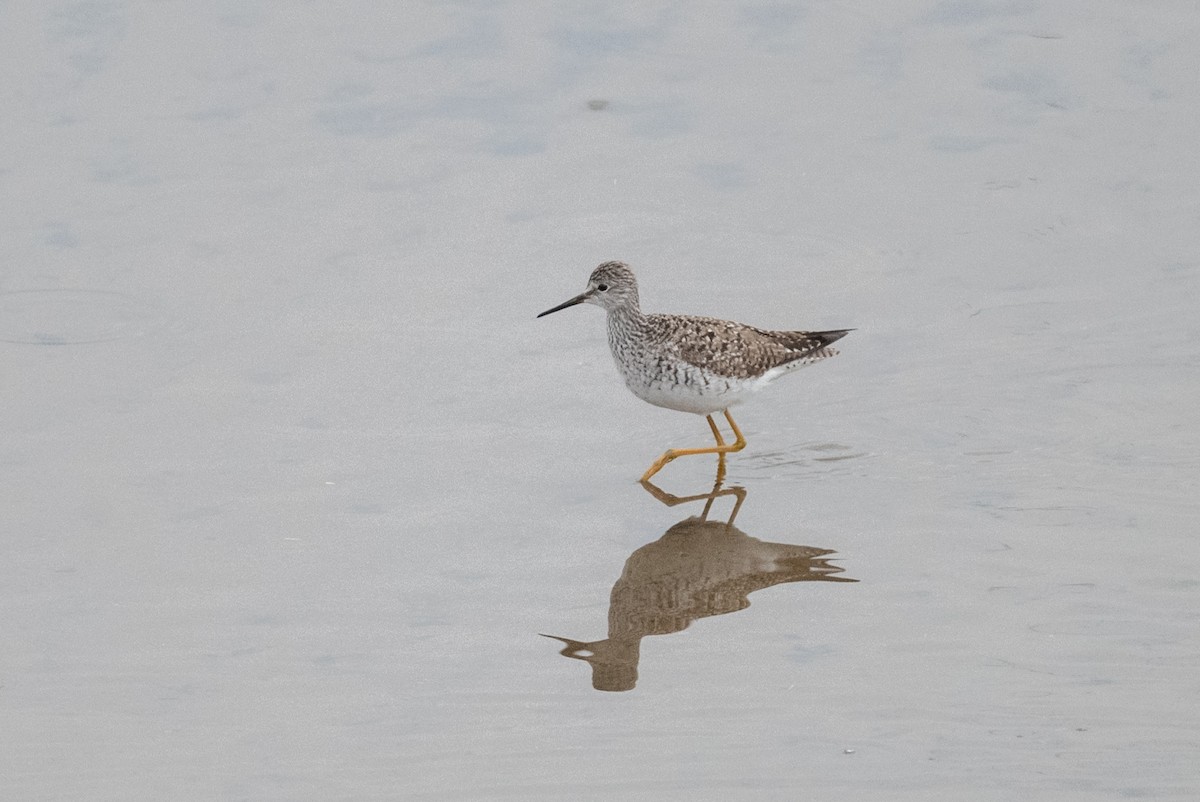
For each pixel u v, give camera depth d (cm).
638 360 1388
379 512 1281
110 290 1594
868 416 1434
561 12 2114
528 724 1012
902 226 1716
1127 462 1318
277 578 1187
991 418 1406
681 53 2025
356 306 1594
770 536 1254
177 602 1154
